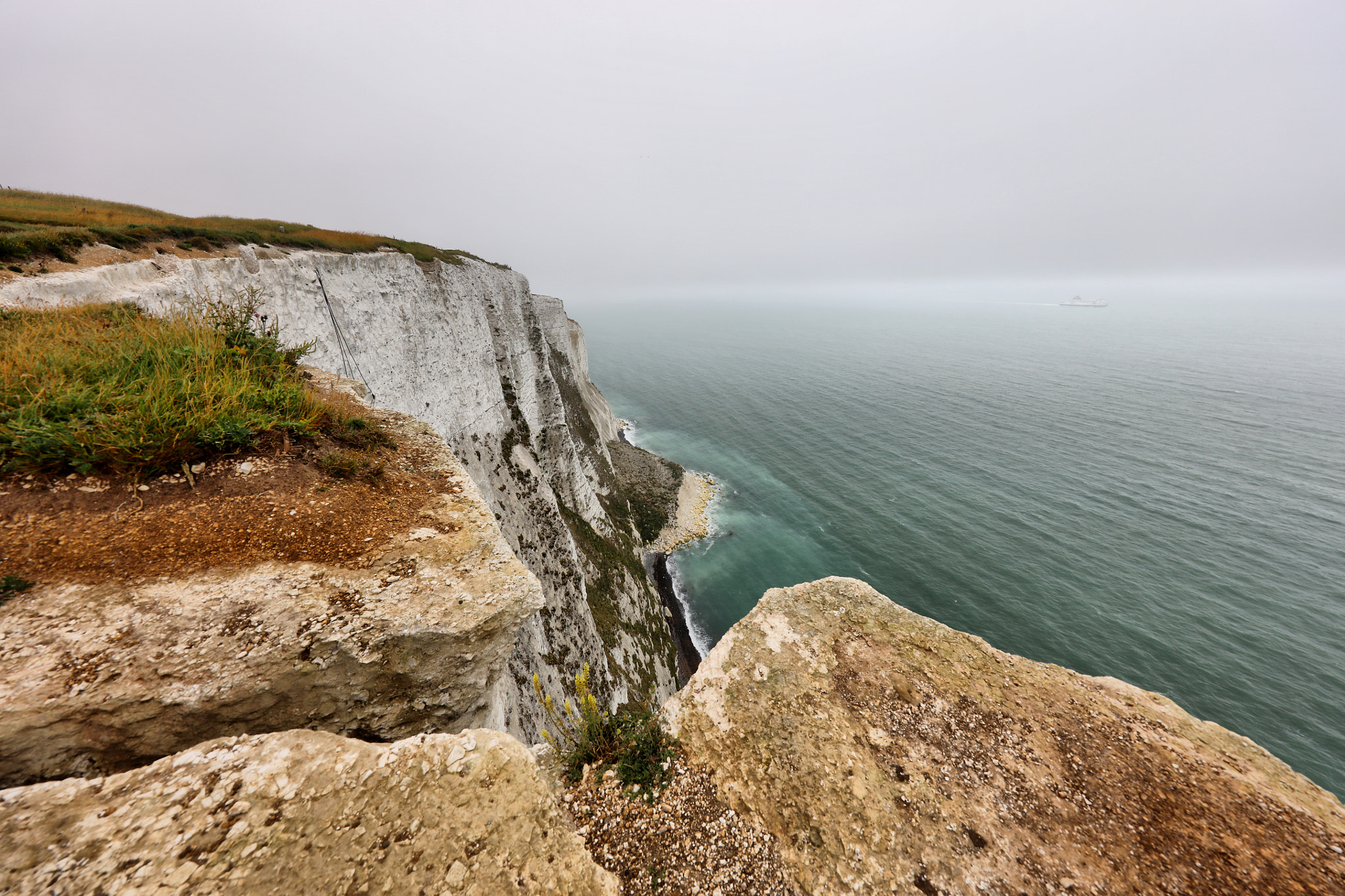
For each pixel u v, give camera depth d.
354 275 19.94
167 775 4.13
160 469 6.33
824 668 8.53
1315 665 31.02
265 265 16.31
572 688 21.08
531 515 27.62
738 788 6.69
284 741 4.57
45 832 3.60
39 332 7.46
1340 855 5.89
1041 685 8.27
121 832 3.68
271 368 9.46
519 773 4.89
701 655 36.84
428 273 25.77
